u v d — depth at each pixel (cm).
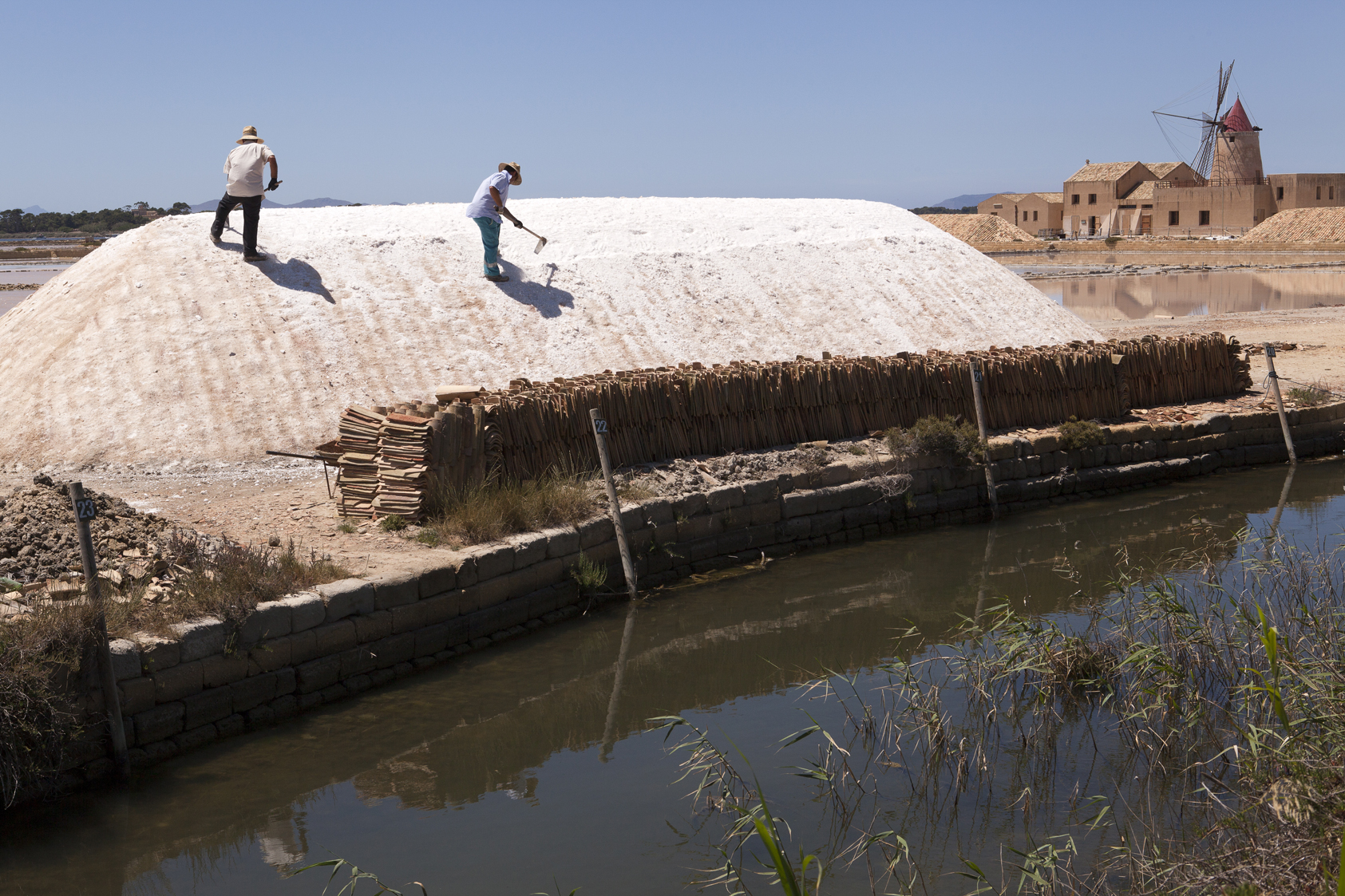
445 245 1656
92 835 554
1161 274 4747
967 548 1111
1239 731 613
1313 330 2289
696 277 1753
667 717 666
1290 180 7969
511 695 749
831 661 810
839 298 1802
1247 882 444
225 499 1008
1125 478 1338
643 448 1105
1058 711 693
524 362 1441
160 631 643
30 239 11600
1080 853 525
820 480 1138
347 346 1376
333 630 728
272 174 1454
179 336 1323
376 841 550
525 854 535
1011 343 1803
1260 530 1108
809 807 578
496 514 897
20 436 1186
